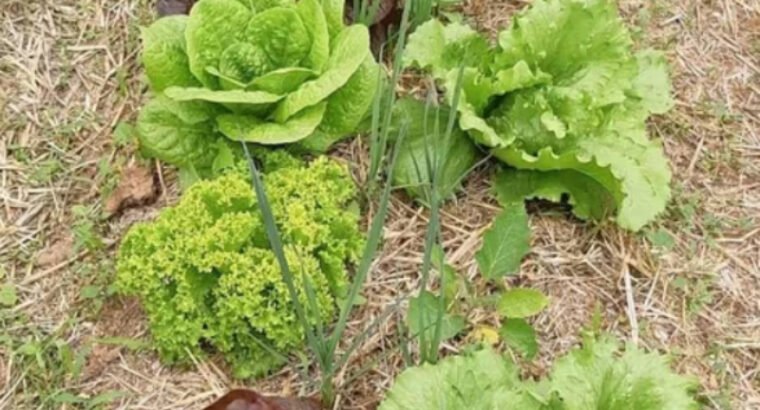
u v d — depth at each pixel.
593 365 1.55
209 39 1.72
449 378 1.53
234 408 1.51
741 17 1.99
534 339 1.62
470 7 1.96
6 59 1.88
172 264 1.60
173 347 1.62
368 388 1.63
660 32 1.96
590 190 1.74
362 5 1.81
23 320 1.68
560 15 1.76
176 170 1.79
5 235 1.74
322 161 1.70
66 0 1.93
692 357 1.67
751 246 1.77
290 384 1.63
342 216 1.67
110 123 1.83
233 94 1.68
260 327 1.59
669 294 1.72
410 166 1.74
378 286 1.70
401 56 1.68
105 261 1.72
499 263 1.66
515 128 1.75
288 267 1.54
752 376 1.66
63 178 1.79
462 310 1.68
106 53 1.89
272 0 1.75
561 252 1.74
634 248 1.75
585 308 1.70
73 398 1.61
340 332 1.56
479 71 1.79
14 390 1.63
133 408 1.62
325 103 1.73
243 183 1.66
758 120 1.89
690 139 1.86
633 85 1.80
